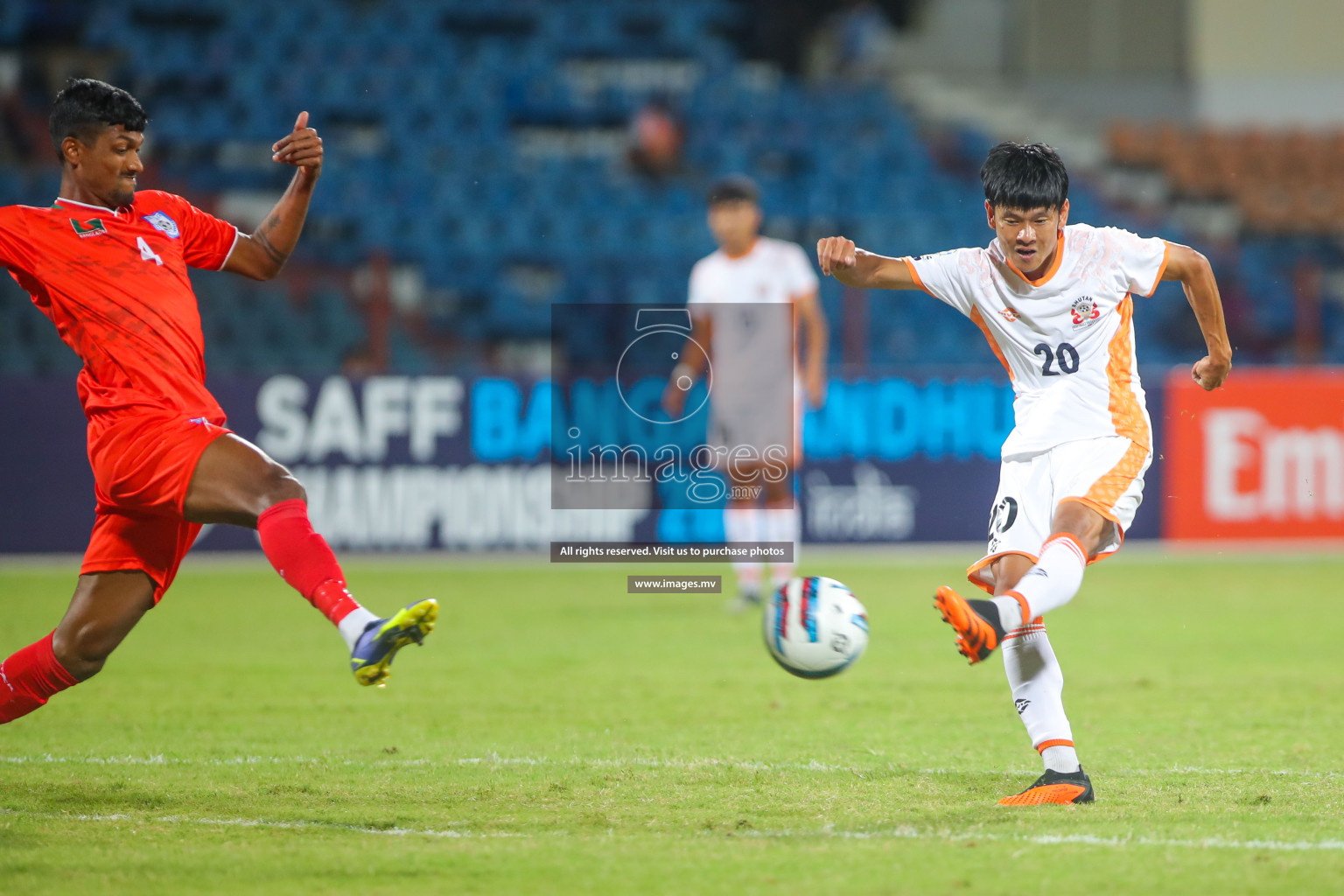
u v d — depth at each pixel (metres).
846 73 83.12
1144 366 61.25
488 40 76.12
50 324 51.47
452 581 40.25
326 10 74.25
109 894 11.40
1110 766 16.89
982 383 47.72
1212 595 37.56
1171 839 13.04
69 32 68.81
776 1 82.00
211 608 34.50
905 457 47.28
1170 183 76.06
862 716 20.69
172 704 21.61
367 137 69.25
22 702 14.69
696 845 12.90
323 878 11.85
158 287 14.50
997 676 24.67
